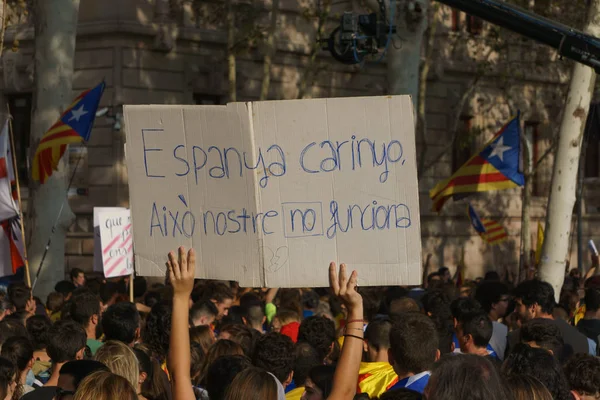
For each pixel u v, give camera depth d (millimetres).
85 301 18797
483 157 37812
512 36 79312
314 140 10523
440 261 76188
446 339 18297
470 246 78312
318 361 15289
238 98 63031
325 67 61312
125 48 58406
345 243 10477
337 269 10484
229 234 10773
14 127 61531
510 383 10305
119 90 58156
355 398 12180
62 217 40469
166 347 15859
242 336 17141
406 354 12445
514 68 75438
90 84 58812
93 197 58875
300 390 14336
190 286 10625
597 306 21125
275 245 10609
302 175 10555
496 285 20906
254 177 10633
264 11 64312
